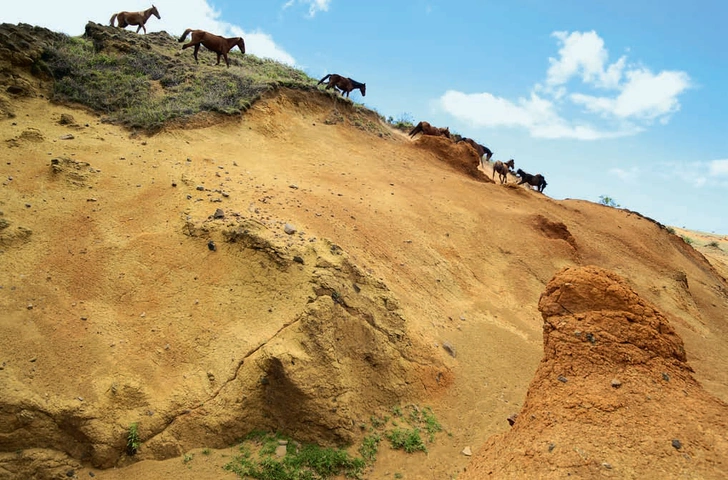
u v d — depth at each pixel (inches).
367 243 566.9
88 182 506.6
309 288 406.3
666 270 838.5
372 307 438.9
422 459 359.3
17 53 671.8
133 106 712.4
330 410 356.2
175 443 325.4
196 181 542.0
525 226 791.7
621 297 300.4
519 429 263.1
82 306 383.6
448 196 804.6
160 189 523.8
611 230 907.4
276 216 512.4
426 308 528.7
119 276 415.5
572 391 263.9
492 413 417.4
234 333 382.0
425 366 438.9
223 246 442.9
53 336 353.1
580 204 1011.3
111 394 330.3
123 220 474.6
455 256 662.5
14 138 537.6
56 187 487.2
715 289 901.2
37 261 406.3
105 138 615.2
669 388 259.8
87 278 406.0
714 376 597.9
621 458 220.1
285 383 350.0
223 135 717.9
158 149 617.9
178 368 360.8
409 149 975.6
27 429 307.7
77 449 314.5
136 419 325.4
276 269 418.6
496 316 582.9
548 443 236.4
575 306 304.2
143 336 374.9
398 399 406.6
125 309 393.1
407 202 729.6
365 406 388.5
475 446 377.4
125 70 794.2
